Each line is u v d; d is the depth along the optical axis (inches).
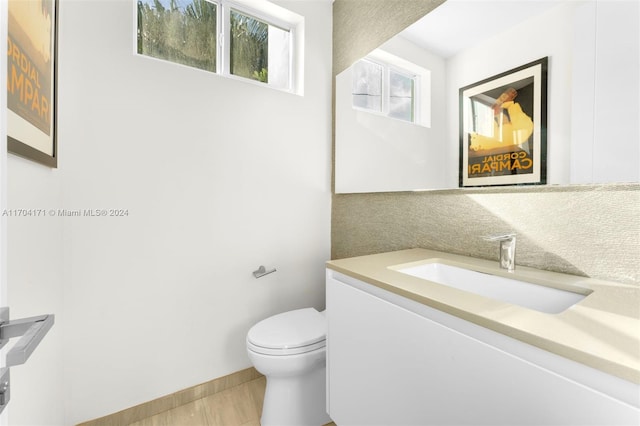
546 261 38.3
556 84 36.7
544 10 37.8
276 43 74.2
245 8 68.6
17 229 30.0
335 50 77.1
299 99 72.3
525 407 20.4
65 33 46.3
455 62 48.7
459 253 49.0
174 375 57.2
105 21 49.8
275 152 68.7
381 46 62.7
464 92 47.4
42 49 34.9
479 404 23.2
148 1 58.3
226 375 63.0
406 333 29.6
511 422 21.2
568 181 35.8
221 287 62.2
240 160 63.9
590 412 17.4
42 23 34.9
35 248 35.0
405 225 58.6
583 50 34.3
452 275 44.0
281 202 69.9
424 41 53.7
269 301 68.6
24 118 29.8
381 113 63.0
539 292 33.9
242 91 64.1
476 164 46.1
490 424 22.5
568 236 36.3
